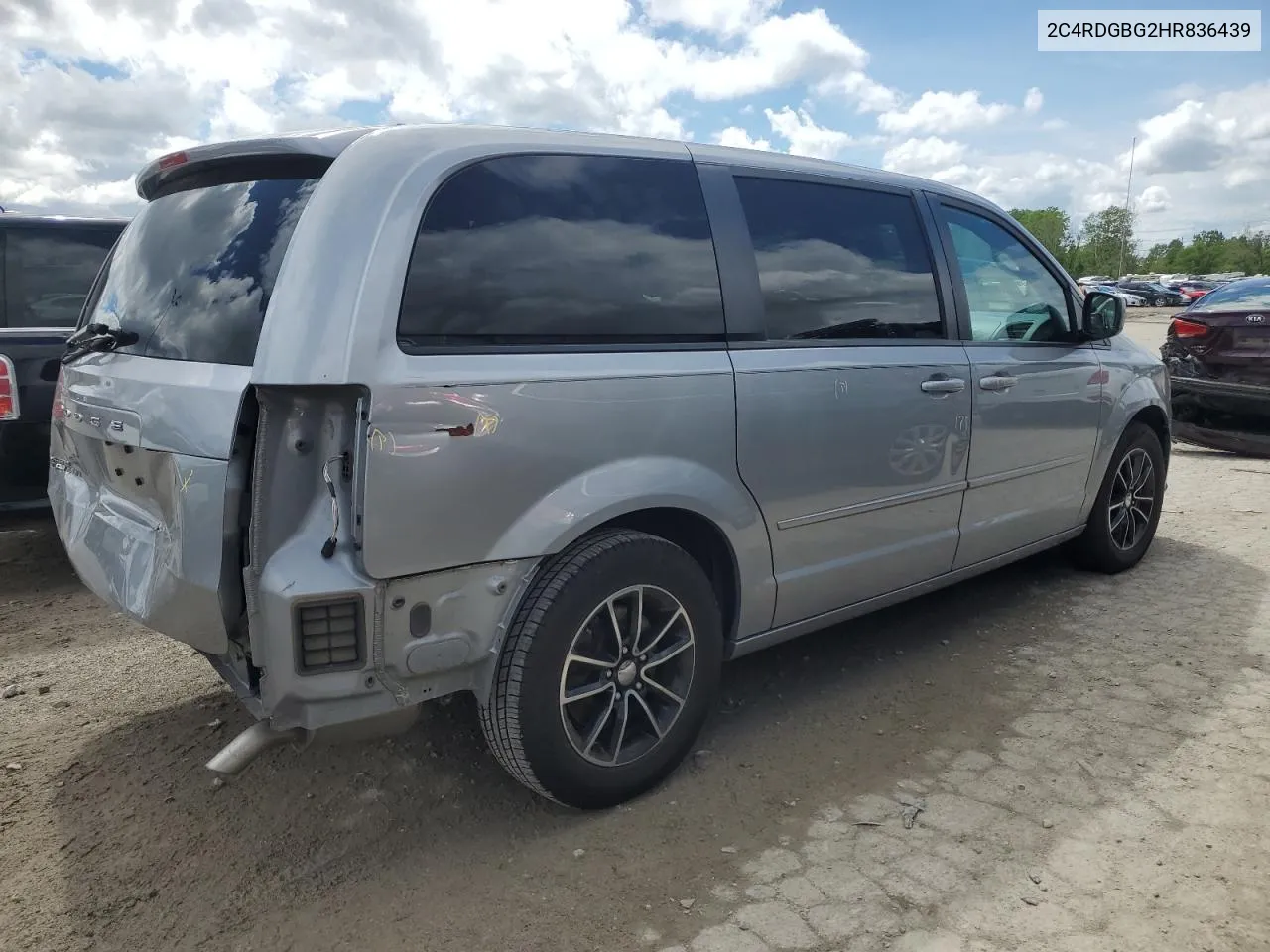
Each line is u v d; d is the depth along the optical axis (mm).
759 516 3145
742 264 3160
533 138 2805
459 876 2586
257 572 2330
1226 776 3045
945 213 4016
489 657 2604
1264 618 4488
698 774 3111
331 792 3018
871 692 3729
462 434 2438
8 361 4754
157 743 3338
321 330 2305
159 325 2711
